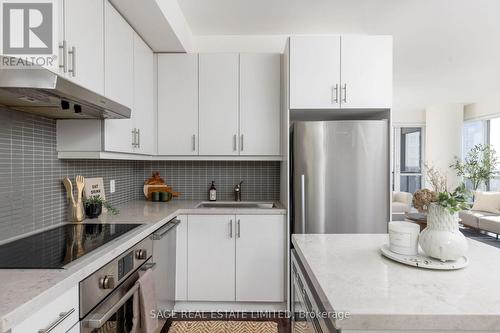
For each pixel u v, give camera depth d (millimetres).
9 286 895
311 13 2578
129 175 2865
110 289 1230
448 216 1079
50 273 1005
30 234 1565
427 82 4918
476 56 3660
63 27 1342
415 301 817
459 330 748
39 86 1054
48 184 1754
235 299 2441
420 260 1104
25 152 1581
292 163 2475
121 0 1815
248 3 2410
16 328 786
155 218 1986
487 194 5215
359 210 2385
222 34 2986
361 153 2387
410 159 7527
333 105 2424
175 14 2314
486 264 1110
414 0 2375
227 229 2434
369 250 1293
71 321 1003
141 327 1485
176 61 2684
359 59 2428
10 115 1481
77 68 1454
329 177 2393
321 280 964
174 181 3092
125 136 2059
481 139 6500
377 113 2686
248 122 2684
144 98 2410
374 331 753
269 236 2432
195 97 2686
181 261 2441
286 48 2525
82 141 1812
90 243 1372
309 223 2400
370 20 2711
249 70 2680
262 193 3070
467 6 2459
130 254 1466
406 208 5812
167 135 2693
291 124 2549
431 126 6949
